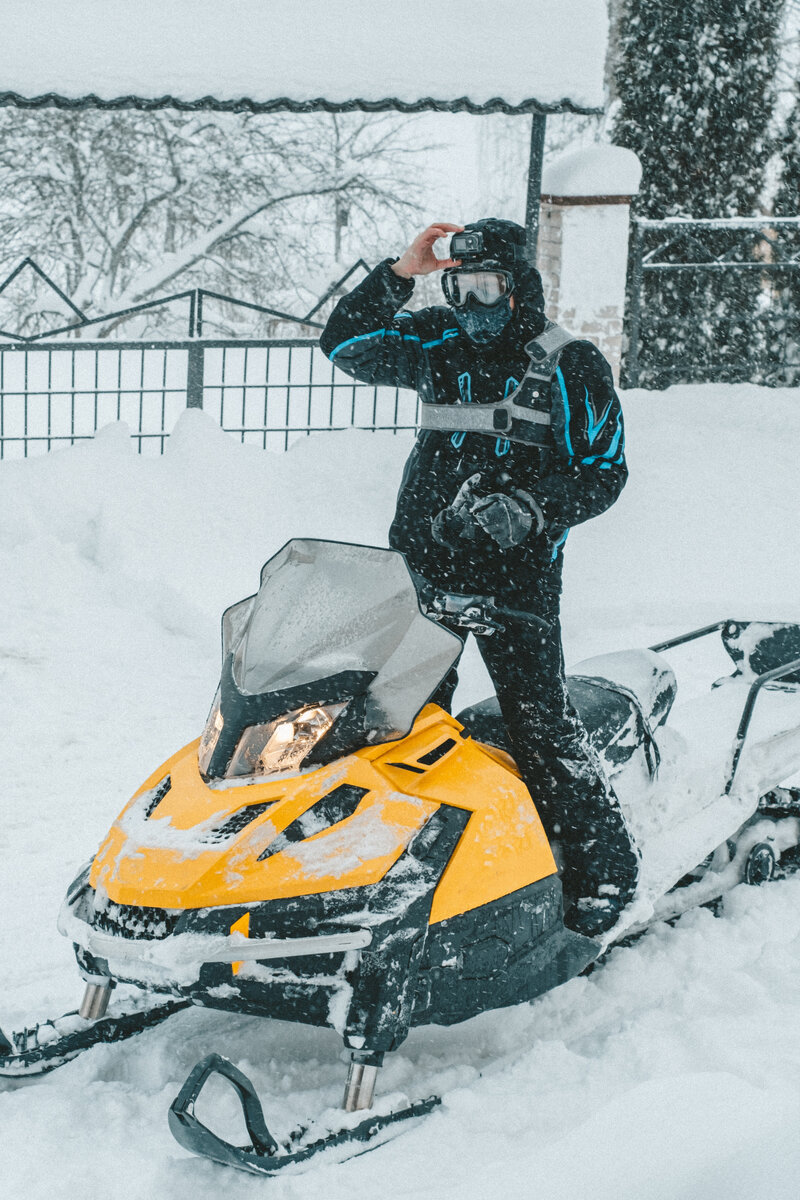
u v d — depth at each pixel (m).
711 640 6.36
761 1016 3.12
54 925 3.77
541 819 3.18
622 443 3.19
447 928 2.73
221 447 8.49
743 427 9.83
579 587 7.07
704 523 7.98
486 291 3.08
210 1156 2.37
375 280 3.31
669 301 14.33
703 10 13.85
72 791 4.80
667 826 3.58
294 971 2.63
